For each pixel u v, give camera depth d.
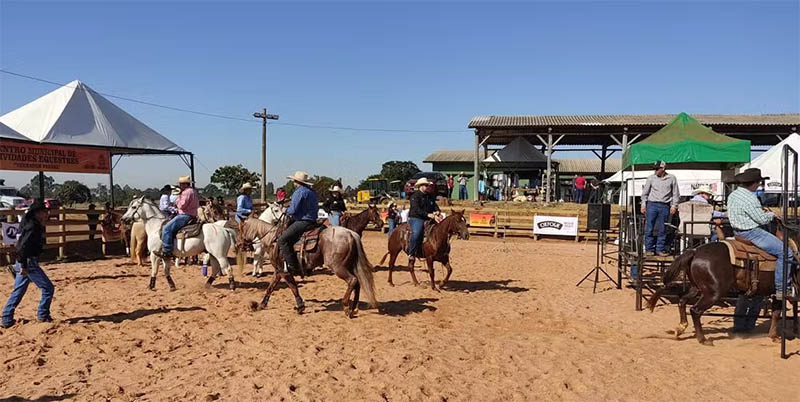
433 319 8.58
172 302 9.63
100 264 14.70
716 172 18.81
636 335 7.84
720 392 5.49
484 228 24.14
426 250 10.89
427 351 6.70
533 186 35.41
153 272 10.76
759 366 6.25
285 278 8.82
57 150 16.94
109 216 16.38
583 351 6.84
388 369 6.05
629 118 30.34
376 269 14.20
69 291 10.64
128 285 11.35
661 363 6.39
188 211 10.49
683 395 5.42
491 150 37.41
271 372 5.92
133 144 19.30
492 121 30.19
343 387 5.50
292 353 6.62
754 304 7.71
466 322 8.45
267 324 8.07
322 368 6.05
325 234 8.46
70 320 8.24
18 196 29.55
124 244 17.92
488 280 12.78
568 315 9.12
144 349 6.83
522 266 15.48
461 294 10.82
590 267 15.36
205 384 5.58
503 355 6.64
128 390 5.44
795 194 6.76
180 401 5.14
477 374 5.95
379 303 9.73
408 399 5.20
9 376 5.84
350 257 8.39
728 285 7.04
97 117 18.88
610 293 11.12
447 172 47.66
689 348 7.08
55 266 14.25
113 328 7.80
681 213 9.70
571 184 39.34
